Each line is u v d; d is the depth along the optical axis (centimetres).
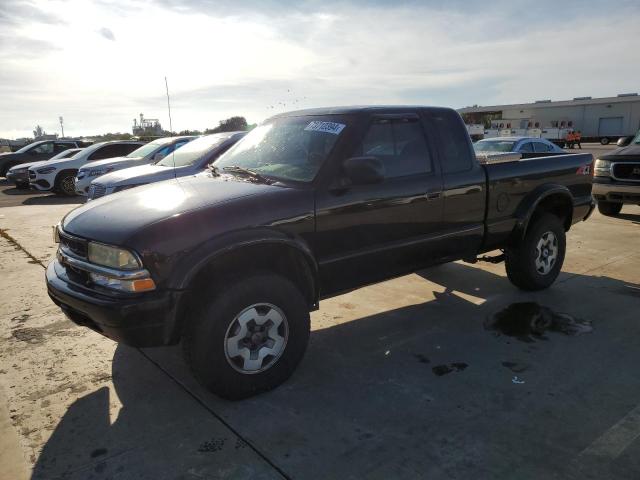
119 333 288
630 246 719
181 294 288
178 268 290
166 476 254
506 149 1180
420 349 397
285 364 336
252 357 322
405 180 396
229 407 317
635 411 305
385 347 403
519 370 360
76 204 1316
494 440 278
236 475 254
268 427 295
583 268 611
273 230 322
